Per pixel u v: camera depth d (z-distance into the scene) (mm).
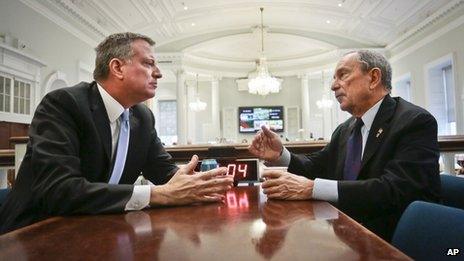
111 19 6957
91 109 996
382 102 1191
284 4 8125
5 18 4598
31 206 864
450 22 6180
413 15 6848
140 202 765
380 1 6828
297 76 11641
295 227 562
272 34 9805
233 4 8102
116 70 1053
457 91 6059
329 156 1460
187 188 803
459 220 581
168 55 9703
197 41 9781
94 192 741
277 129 11695
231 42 9938
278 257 415
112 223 634
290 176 930
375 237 493
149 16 7645
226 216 672
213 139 11539
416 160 964
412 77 7734
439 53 6613
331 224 579
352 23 8469
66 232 569
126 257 431
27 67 4980
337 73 1308
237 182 1295
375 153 1111
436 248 608
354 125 1325
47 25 5512
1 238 534
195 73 10781
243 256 423
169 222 628
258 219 635
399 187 910
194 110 11195
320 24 9203
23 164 921
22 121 4879
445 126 6891
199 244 479
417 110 1079
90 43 6949
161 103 12016
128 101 1097
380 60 1233
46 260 427
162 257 427
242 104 11867
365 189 898
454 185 1021
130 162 1123
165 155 1280
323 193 893
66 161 814
